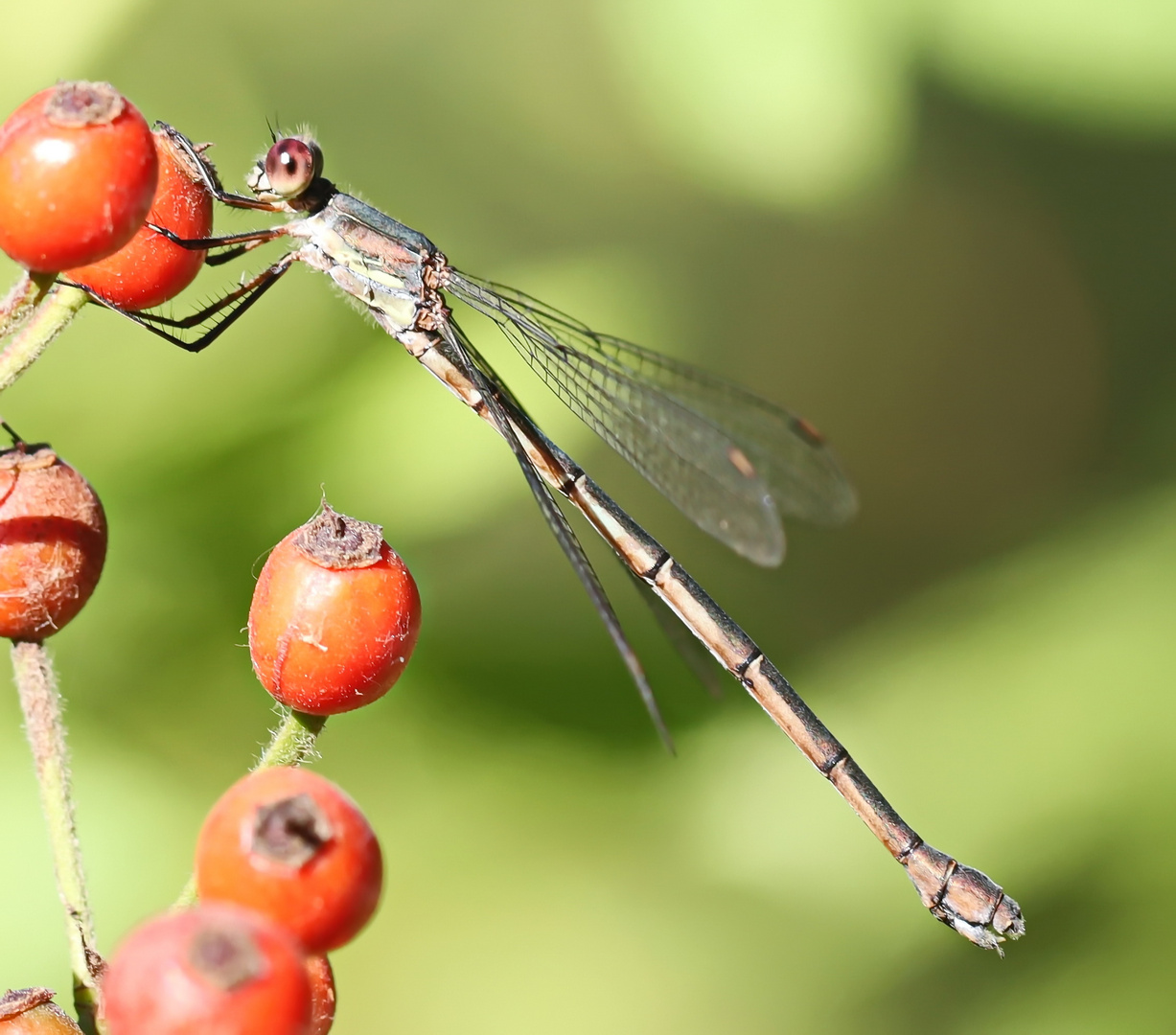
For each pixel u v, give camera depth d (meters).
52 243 0.38
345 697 0.38
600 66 0.61
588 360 0.43
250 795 0.37
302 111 0.56
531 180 0.61
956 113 0.63
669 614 0.42
